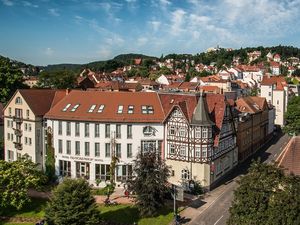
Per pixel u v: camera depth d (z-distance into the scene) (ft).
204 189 220.43
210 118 228.22
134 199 191.11
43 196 212.02
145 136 228.22
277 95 451.53
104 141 228.22
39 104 249.55
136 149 227.61
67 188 161.99
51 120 239.09
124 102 236.63
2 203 185.57
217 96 240.12
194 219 182.80
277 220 107.45
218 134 224.33
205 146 219.41
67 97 248.93
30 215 188.55
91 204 163.63
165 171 184.75
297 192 110.42
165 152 230.07
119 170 228.84
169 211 192.44
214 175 228.22
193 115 222.48
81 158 232.53
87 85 463.42
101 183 227.61
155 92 245.86
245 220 114.52
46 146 245.86
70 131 233.76
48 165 241.55
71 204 158.10
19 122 250.37
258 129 335.67
